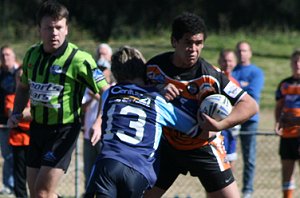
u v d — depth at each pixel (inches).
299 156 799.7
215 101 507.8
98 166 482.3
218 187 546.9
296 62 808.3
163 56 528.1
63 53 561.9
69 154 571.8
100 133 567.2
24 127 803.4
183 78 518.0
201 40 505.0
